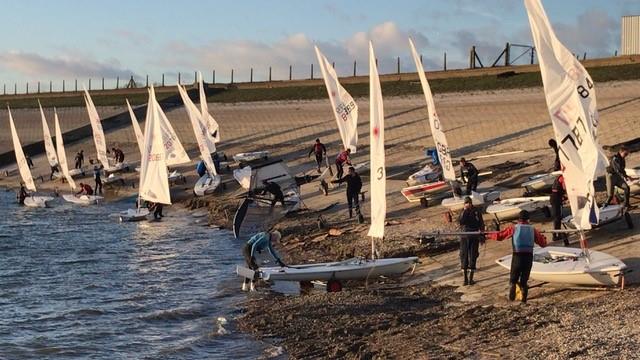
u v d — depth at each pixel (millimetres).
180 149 50031
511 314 17438
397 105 60844
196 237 34844
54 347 18641
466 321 17344
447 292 20469
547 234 24016
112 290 24875
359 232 29297
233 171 49000
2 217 45781
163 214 43344
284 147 56750
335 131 58281
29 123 88250
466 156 44188
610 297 17781
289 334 18172
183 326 19969
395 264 22828
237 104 74875
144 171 42781
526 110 50875
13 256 32250
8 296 24500
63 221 43438
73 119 85438
